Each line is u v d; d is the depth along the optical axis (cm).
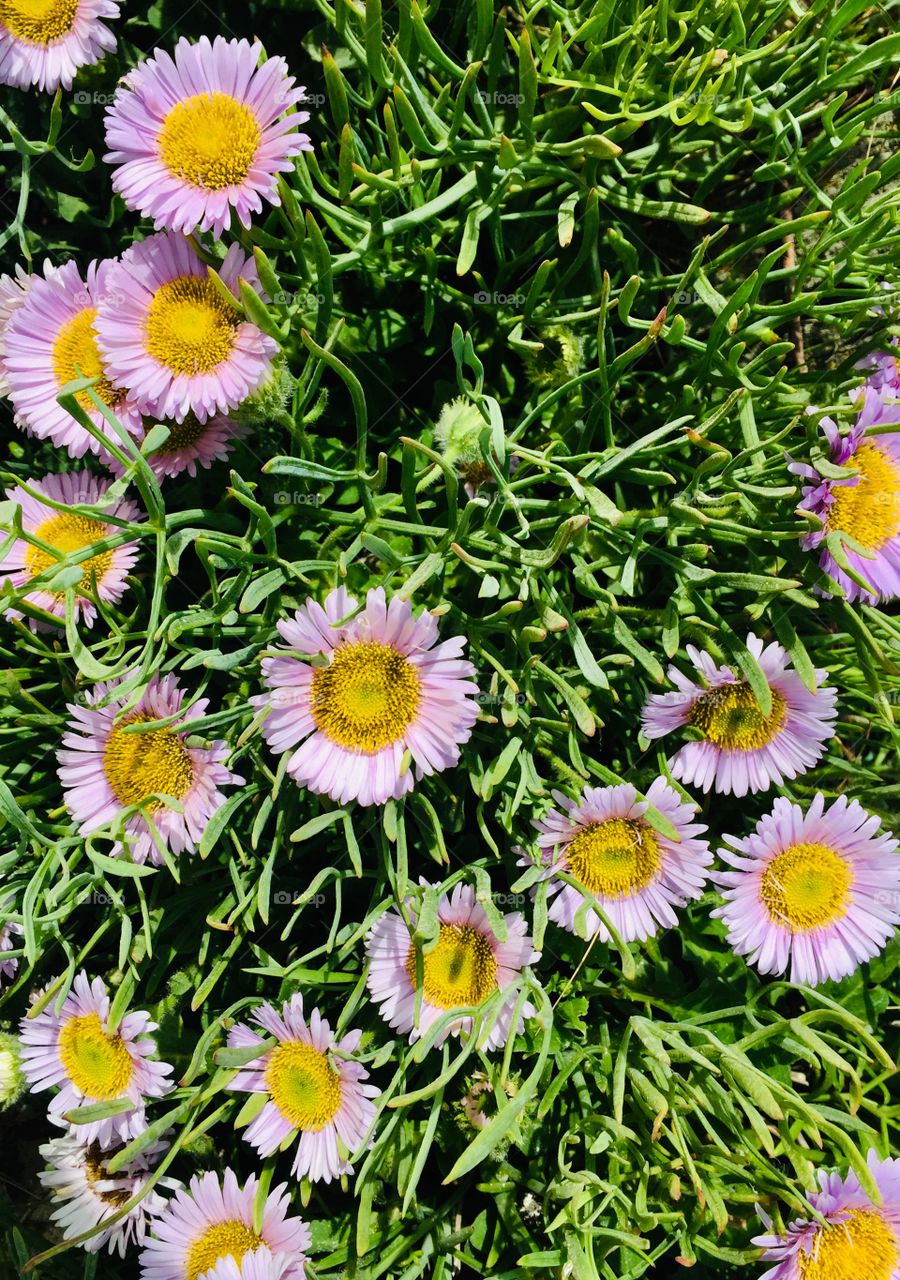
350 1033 31
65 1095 32
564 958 33
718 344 31
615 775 31
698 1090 31
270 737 30
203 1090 31
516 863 32
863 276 32
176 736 31
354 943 32
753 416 31
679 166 33
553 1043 32
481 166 31
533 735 31
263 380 30
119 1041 32
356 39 32
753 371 32
